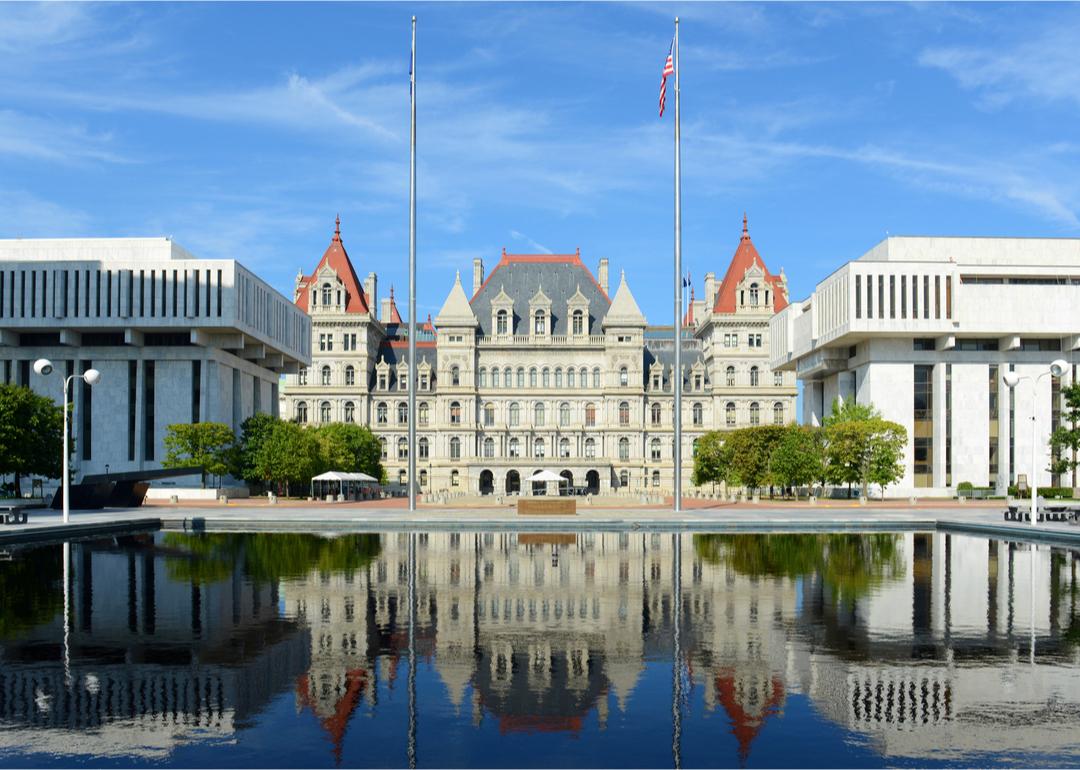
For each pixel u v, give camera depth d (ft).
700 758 55.47
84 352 432.25
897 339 434.30
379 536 200.23
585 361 568.82
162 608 101.86
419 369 575.38
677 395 274.57
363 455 490.49
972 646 83.15
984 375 431.02
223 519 234.58
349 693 68.59
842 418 405.18
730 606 103.09
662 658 78.84
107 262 419.95
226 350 450.30
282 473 389.19
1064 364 211.41
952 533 213.25
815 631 89.51
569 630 89.97
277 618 96.07
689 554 159.22
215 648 82.43
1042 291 420.36
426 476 567.59
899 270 419.74
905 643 84.43
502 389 565.12
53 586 118.73
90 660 78.07
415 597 109.29
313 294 575.38
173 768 53.78
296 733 59.88
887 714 63.57
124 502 309.83
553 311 579.07
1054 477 427.33
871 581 123.13
